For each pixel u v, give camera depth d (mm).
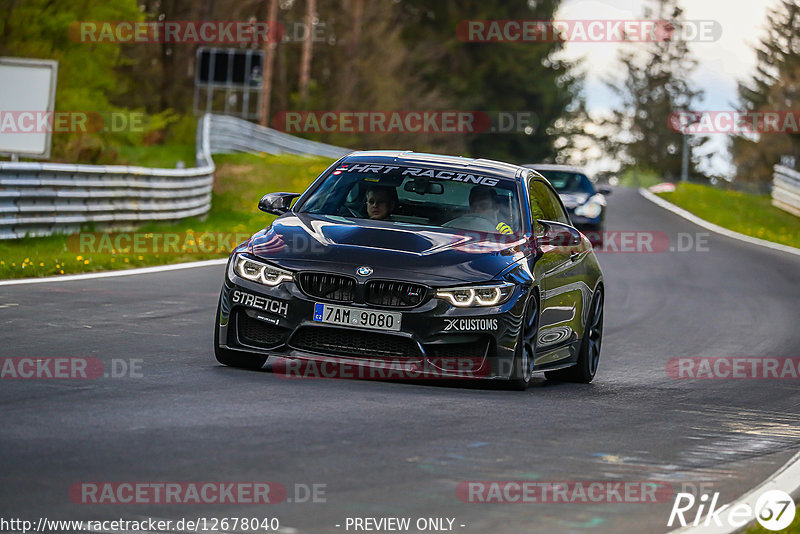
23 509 15266
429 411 24328
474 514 16500
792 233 128500
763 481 20391
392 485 17797
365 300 26844
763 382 34938
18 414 21156
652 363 38156
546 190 34438
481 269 27672
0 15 127312
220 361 28562
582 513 17016
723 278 72000
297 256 27547
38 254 54188
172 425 20938
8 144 71500
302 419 22297
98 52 136125
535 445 21734
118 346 31031
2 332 31953
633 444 22828
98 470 17422
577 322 32594
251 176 124938
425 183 31109
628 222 122125
